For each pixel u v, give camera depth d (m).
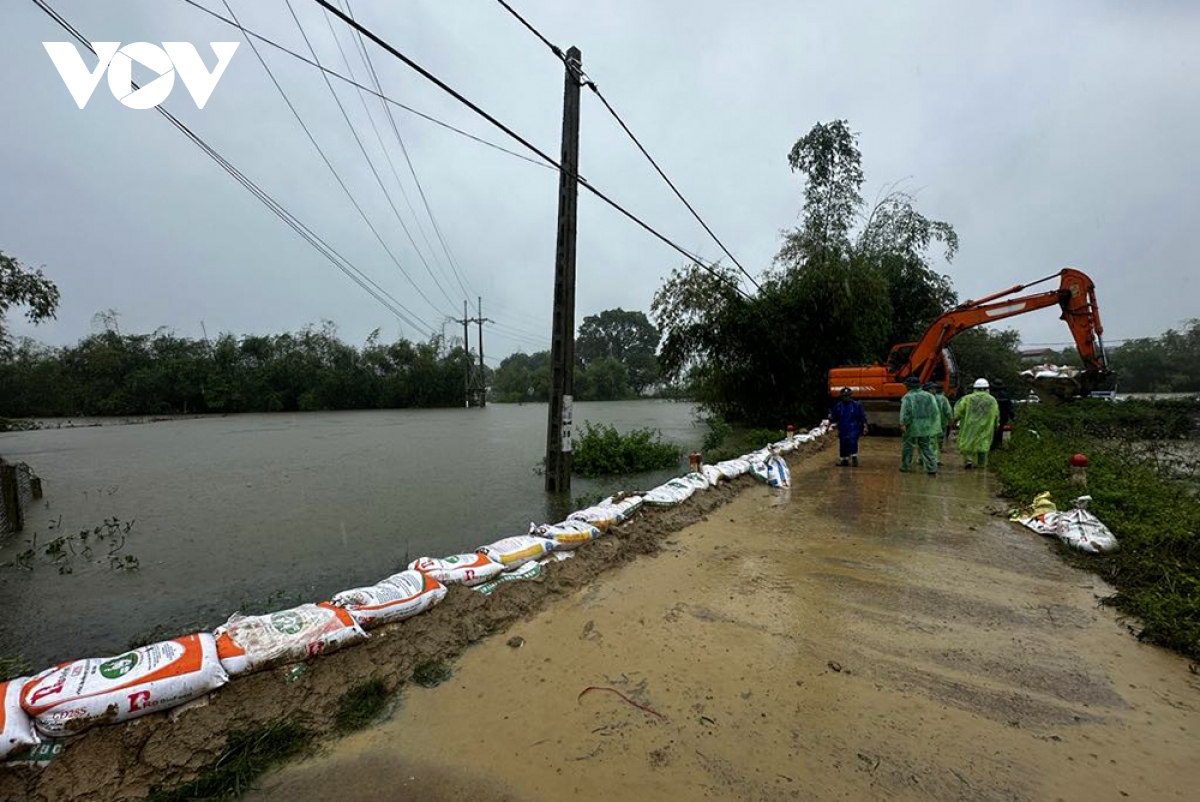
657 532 5.75
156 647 2.67
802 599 4.07
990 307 12.94
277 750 2.44
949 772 2.26
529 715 2.71
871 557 5.00
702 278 18.27
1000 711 2.69
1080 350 11.88
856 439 10.31
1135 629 3.53
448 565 4.05
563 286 8.34
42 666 3.45
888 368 15.72
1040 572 4.57
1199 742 2.46
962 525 6.06
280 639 2.89
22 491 7.95
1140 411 18.77
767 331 17.70
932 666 3.11
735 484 8.23
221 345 42.00
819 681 2.97
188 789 2.20
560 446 8.48
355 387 44.34
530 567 4.42
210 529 6.61
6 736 2.13
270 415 37.09
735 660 3.20
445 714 2.73
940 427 9.48
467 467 11.73
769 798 2.14
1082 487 6.62
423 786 2.25
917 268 23.09
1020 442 11.90
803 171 22.08
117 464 12.50
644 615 3.83
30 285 12.45
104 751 2.28
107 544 6.04
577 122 8.25
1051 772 2.27
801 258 19.80
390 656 3.14
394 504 7.93
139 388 38.34
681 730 2.57
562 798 2.17
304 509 7.64
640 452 11.38
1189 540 4.56
